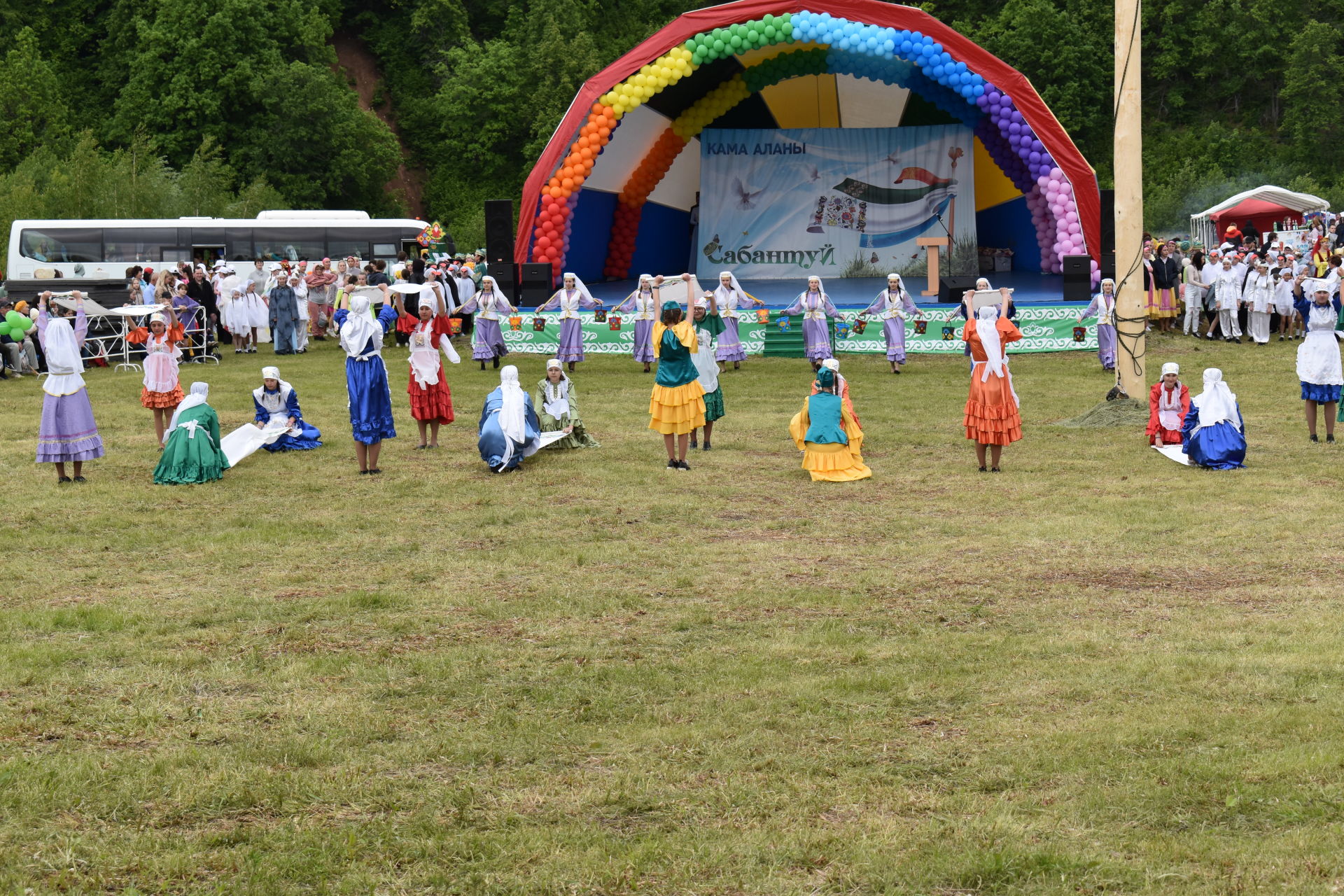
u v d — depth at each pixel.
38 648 7.84
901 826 5.37
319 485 13.21
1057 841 5.20
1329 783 5.61
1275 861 4.95
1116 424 16.16
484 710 6.82
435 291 23.09
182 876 5.04
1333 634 7.79
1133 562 9.73
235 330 27.31
